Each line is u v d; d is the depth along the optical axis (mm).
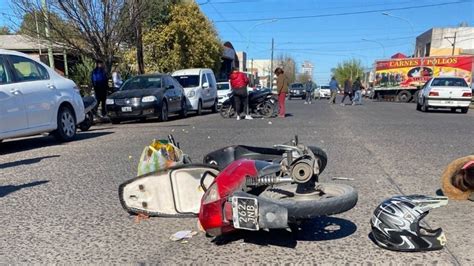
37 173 6043
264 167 3307
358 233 3578
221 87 24438
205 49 30625
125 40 16234
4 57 7910
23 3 14016
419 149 7723
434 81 19594
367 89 57875
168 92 14578
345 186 3451
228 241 3449
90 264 3078
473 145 8203
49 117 8680
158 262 3088
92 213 4195
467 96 18422
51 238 3572
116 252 3273
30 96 8164
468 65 33625
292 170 3174
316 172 3254
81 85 16688
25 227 3836
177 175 3986
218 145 8289
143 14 15438
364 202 4414
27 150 8266
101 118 13953
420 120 14109
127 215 4121
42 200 4672
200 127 12016
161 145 4402
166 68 28891
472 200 4406
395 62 36125
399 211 3189
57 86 9102
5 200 4699
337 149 7742
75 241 3502
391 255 3139
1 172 6180
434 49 63156
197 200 4004
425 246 3156
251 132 10547
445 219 3871
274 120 14266
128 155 7348
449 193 4496
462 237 3443
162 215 4020
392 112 18875
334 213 3023
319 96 50594
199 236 3568
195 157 6922
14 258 3197
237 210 3041
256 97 16062
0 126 7504
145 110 13297
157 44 28688
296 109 21344
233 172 3291
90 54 15188
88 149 8156
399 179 5395
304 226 3746
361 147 7969
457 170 4438
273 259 3104
